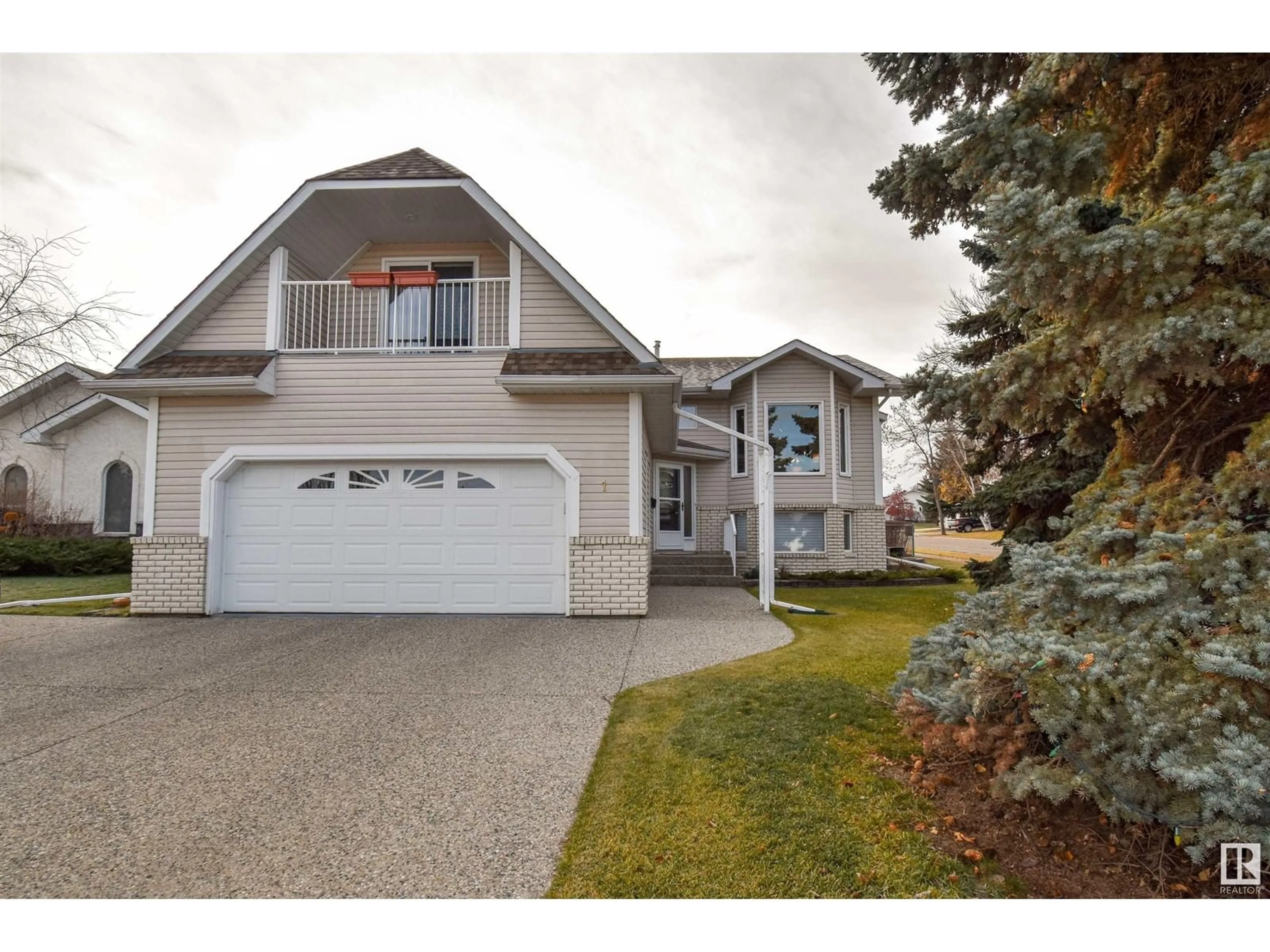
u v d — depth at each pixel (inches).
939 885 92.0
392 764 136.1
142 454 634.2
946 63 179.0
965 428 333.4
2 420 644.1
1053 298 128.7
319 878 95.4
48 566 515.8
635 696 180.9
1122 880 91.7
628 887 92.8
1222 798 79.9
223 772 132.4
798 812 111.6
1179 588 103.0
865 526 573.3
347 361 317.1
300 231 334.0
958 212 199.8
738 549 580.4
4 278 412.5
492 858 100.0
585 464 310.7
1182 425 134.7
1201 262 118.9
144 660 226.7
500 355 316.5
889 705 165.0
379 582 315.3
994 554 928.9
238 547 317.7
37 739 151.2
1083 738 96.0
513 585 313.7
